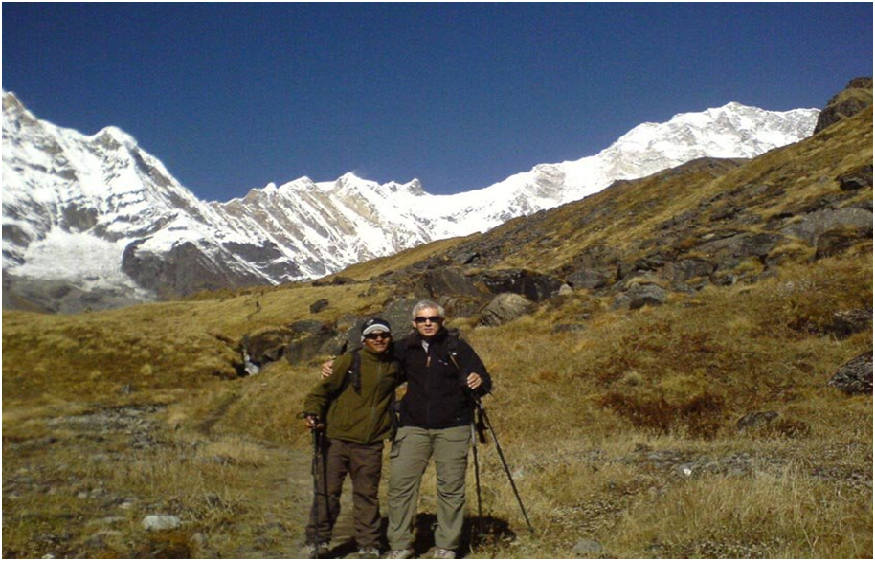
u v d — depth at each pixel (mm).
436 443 7383
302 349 37781
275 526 8719
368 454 7586
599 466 11180
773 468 9484
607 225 72562
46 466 12688
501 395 19781
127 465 12750
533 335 28203
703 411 17078
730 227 41969
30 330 42125
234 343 45062
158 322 62250
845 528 7172
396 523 7402
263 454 15875
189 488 10625
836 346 19766
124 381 36062
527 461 12625
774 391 17547
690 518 7668
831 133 62531
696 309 24781
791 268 28812
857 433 12422
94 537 7898
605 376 20125
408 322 30016
